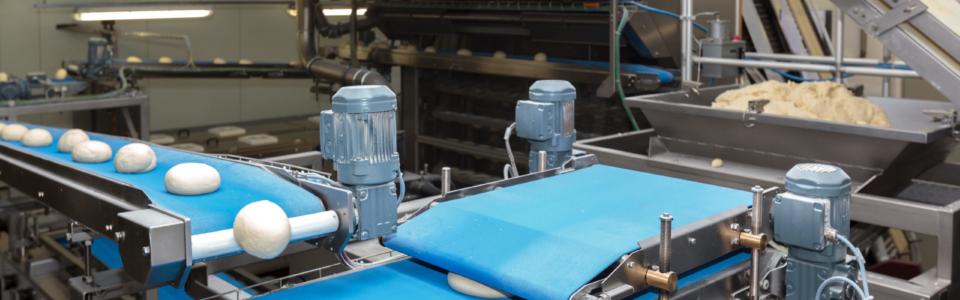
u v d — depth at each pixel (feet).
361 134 3.59
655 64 12.88
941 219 6.27
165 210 3.38
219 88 22.07
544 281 3.45
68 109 13.38
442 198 4.67
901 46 7.55
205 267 4.76
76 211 4.28
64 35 19.08
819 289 3.89
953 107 8.70
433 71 17.70
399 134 12.46
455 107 17.49
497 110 16.43
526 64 14.21
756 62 9.94
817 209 3.76
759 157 8.33
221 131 19.90
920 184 8.63
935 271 6.59
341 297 3.80
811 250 3.98
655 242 3.68
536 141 5.60
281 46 23.36
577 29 13.35
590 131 14.42
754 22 13.80
